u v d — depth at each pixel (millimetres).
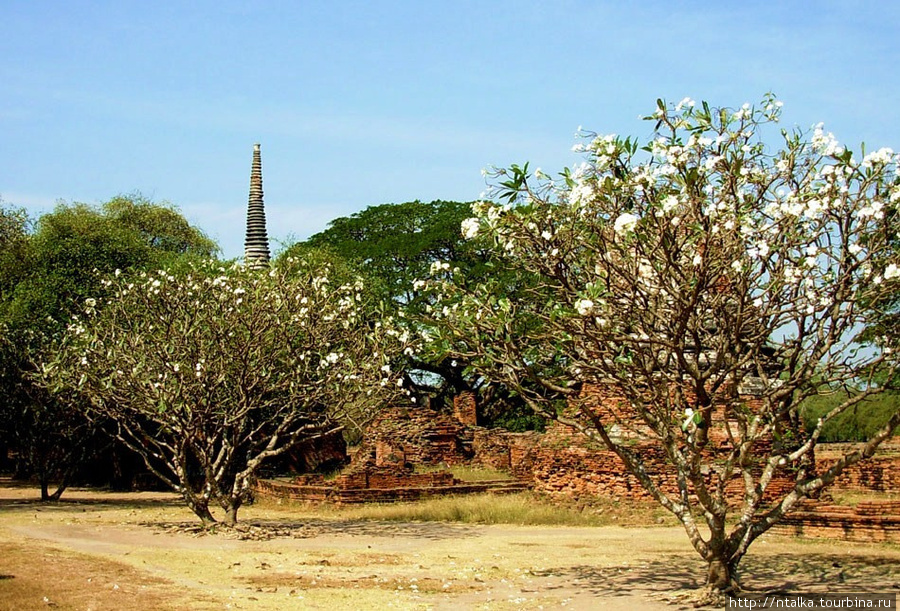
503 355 12789
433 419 37188
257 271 24344
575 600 12102
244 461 36312
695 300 11625
